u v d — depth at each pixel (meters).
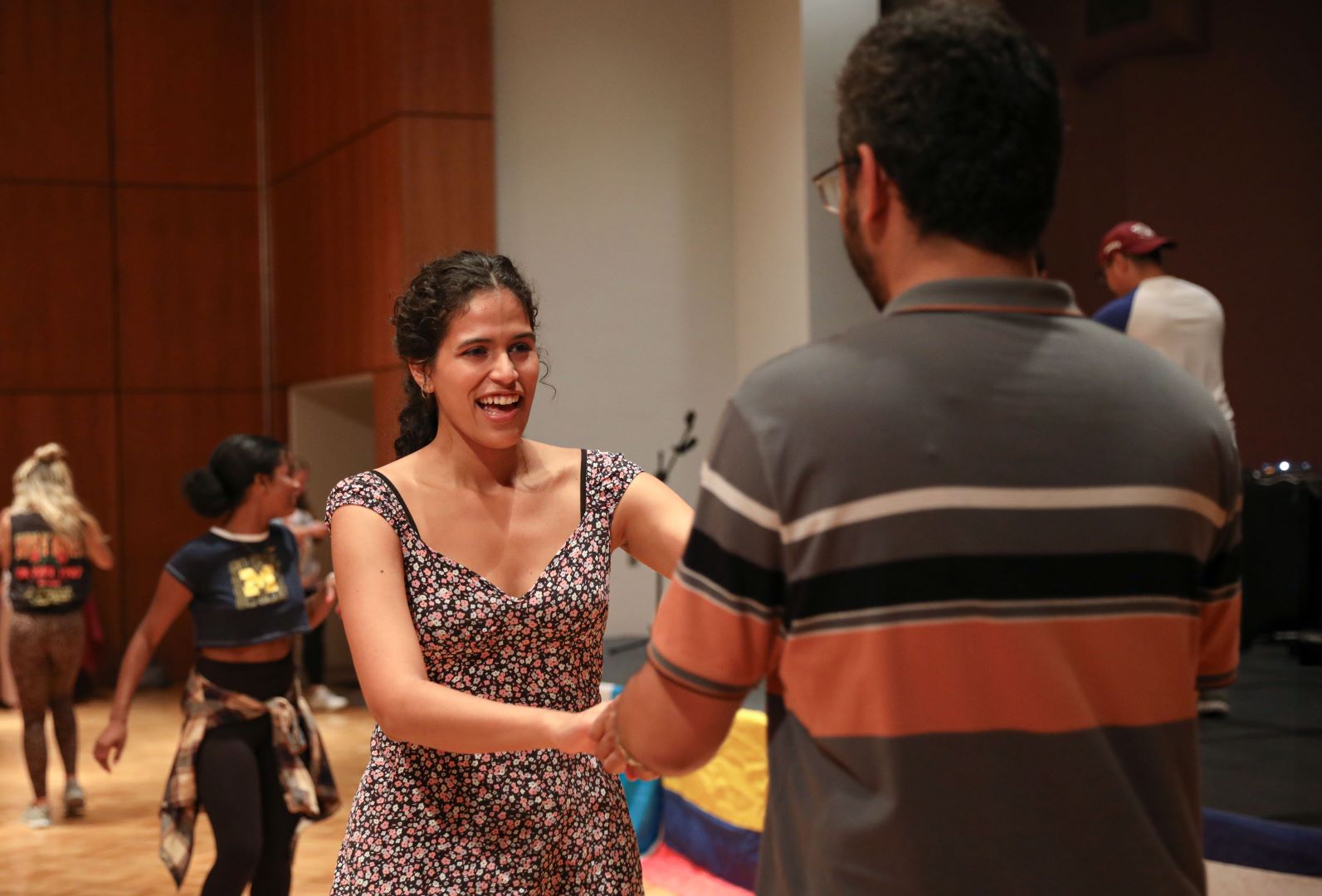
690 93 7.39
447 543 1.80
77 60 9.12
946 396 1.08
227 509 3.64
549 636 1.81
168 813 3.40
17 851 5.02
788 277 6.82
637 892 1.84
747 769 4.29
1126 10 7.79
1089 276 8.25
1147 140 7.85
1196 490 1.12
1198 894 1.12
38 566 5.49
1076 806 1.06
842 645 1.08
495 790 1.73
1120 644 1.08
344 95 7.78
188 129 9.30
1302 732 4.57
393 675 1.62
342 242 7.89
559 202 7.26
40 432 9.05
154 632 3.60
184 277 9.32
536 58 7.23
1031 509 1.07
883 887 1.07
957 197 1.11
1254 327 7.66
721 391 7.44
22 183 9.03
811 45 6.62
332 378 8.14
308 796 3.44
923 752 1.06
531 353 1.86
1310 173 7.50
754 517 1.11
